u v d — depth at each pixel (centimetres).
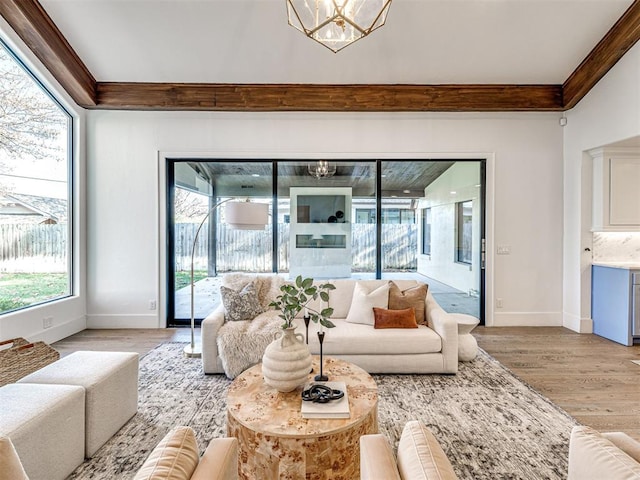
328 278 471
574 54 377
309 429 157
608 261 428
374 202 468
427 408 243
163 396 260
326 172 466
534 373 303
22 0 306
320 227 471
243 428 162
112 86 416
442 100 422
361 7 208
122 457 191
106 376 205
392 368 294
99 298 444
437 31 349
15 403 168
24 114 359
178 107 424
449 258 471
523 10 328
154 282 445
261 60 385
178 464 91
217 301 465
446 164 466
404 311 313
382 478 89
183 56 379
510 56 379
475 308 468
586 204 421
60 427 171
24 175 362
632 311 375
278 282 360
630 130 351
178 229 463
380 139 450
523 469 182
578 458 104
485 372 304
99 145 440
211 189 465
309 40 361
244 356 286
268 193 467
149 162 443
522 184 452
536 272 454
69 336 408
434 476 81
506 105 424
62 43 355
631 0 318
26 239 365
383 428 219
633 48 346
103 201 441
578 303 427
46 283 392
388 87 420
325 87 420
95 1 320
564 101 421
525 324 453
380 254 471
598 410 242
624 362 330
